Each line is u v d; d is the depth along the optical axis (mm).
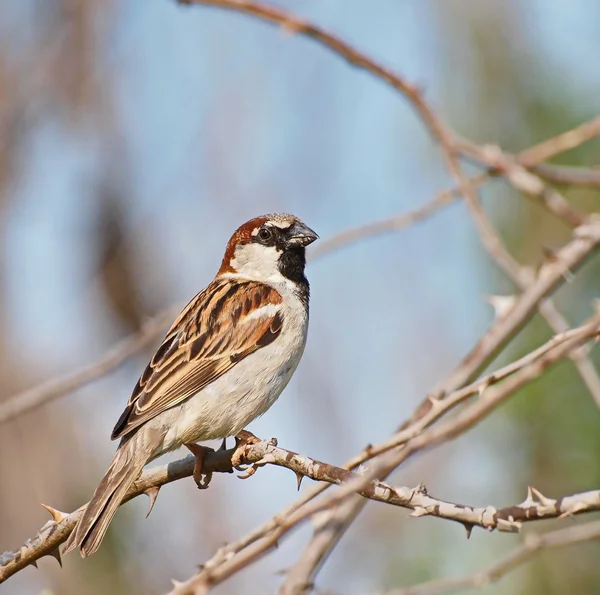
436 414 6551
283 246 10414
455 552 11555
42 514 12391
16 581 12188
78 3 13422
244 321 9594
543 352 6453
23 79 13328
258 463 6473
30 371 12922
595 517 10867
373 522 12125
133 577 12320
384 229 10438
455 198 10453
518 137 12383
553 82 12305
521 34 12633
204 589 5887
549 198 9695
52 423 12703
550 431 10906
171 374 9219
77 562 12258
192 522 12773
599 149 11922
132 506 12648
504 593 10766
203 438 9438
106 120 13344
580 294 11219
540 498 5918
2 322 12969
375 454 6551
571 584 10648
